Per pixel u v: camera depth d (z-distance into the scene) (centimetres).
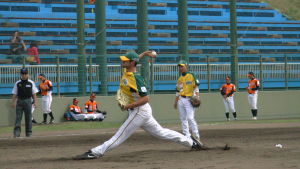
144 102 2803
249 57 9775
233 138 4503
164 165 2698
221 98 8450
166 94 8056
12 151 3725
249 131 5100
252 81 8025
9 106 7081
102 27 7875
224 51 10088
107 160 2969
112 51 9400
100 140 4469
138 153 3381
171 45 9881
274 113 8838
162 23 10269
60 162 2952
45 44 9150
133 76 2775
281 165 2605
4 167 2781
